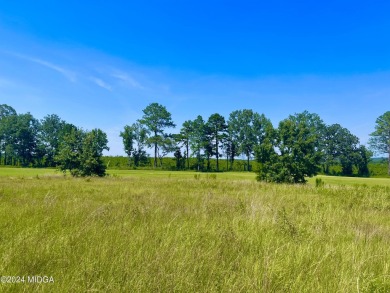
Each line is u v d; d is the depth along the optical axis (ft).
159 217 24.48
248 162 302.45
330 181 141.49
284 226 22.03
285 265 14.12
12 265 13.30
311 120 284.82
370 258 15.52
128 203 32.45
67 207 27.86
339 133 281.54
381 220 28.40
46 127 311.88
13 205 29.63
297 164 102.58
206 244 16.96
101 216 24.12
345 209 34.32
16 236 17.13
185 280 12.00
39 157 315.99
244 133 296.92
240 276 12.73
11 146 303.07
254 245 17.56
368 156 276.21
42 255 14.37
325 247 17.31
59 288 11.23
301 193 50.80
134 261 13.84
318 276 13.08
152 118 291.38
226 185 67.51
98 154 123.24
